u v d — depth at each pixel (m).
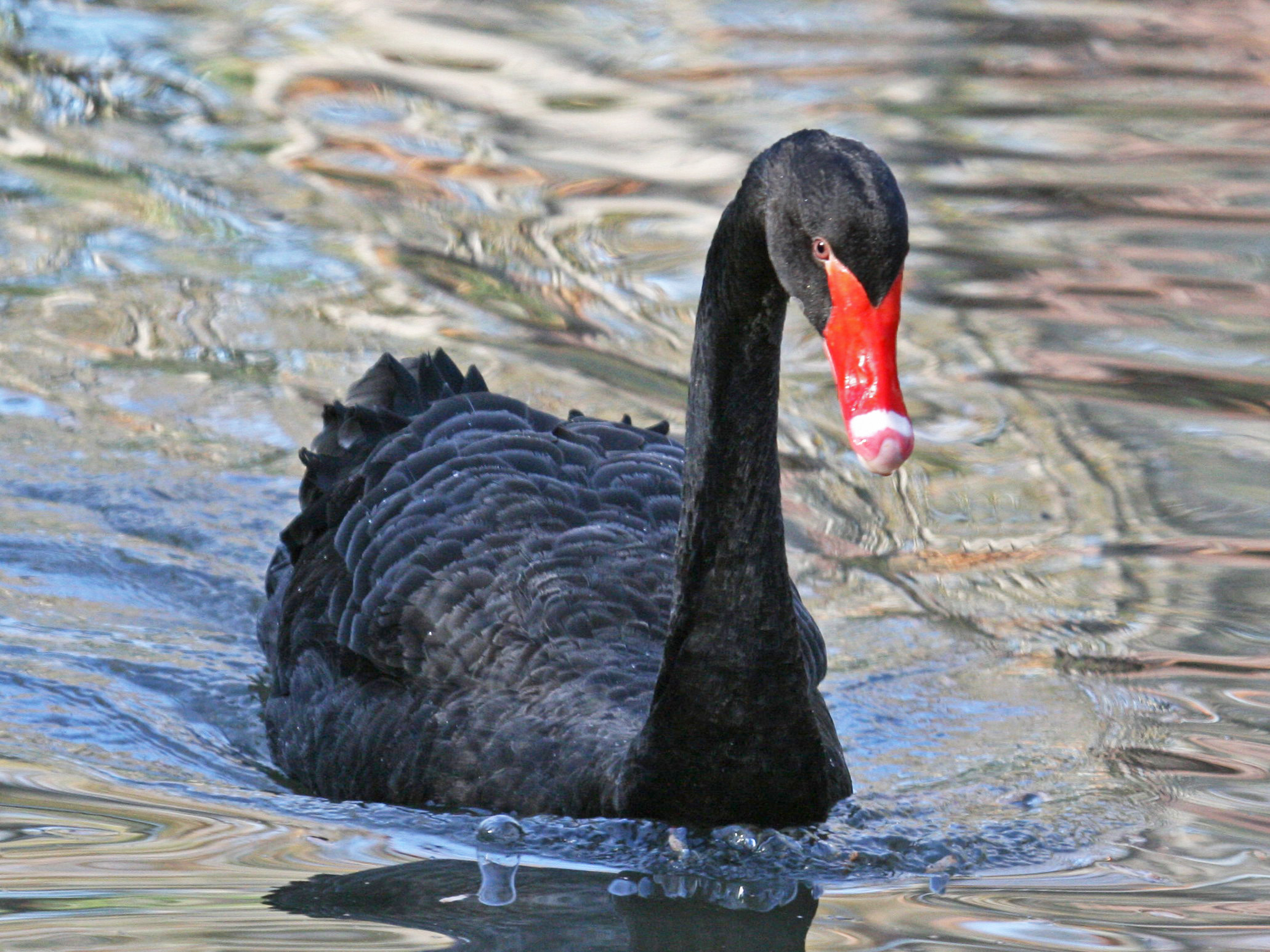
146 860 8.90
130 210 18.12
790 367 15.85
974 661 11.80
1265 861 9.12
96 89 21.16
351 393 12.29
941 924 8.41
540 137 20.48
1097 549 13.03
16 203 18.14
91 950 7.82
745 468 8.73
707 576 8.87
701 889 8.80
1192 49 24.38
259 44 23.00
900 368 15.52
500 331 15.92
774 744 9.03
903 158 20.14
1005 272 17.41
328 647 10.58
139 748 10.54
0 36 22.59
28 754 10.27
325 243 17.58
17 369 15.02
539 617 9.87
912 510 13.60
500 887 8.75
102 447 14.03
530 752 9.43
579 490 10.64
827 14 25.34
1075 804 9.95
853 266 7.48
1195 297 16.80
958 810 9.88
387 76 22.19
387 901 8.53
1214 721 10.90
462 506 10.46
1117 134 21.19
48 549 12.76
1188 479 13.84
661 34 24.31
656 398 14.83
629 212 18.50
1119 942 8.15
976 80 22.81
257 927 8.14
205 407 14.62
